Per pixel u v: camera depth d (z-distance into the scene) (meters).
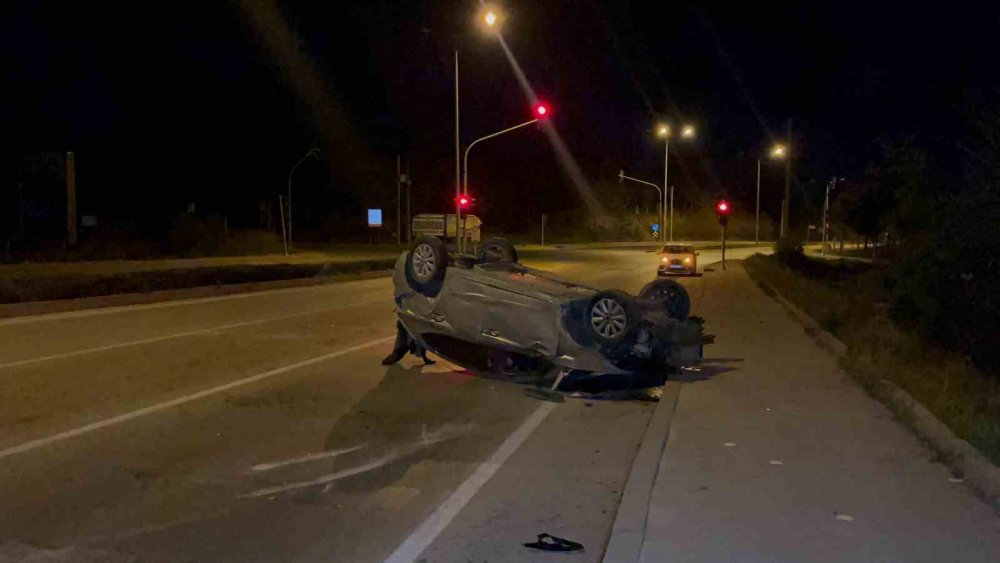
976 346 10.61
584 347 10.12
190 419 8.92
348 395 10.25
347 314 19.11
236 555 5.40
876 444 7.55
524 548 5.54
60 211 39.53
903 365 10.40
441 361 12.65
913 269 12.59
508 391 10.62
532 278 11.44
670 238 78.31
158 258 42.25
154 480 6.88
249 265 35.47
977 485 6.22
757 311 19.66
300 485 6.81
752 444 7.58
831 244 77.94
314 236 74.56
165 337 14.88
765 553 5.14
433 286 10.92
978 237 10.56
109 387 10.41
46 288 20.73
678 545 5.27
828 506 5.94
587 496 6.61
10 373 11.20
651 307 11.03
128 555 5.38
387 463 7.45
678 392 9.91
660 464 6.99
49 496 6.46
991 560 5.02
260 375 11.42
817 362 12.07
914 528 5.52
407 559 5.35
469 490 6.73
